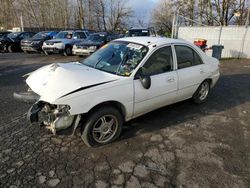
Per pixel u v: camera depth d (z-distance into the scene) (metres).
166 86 4.21
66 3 38.62
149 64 3.96
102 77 3.57
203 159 3.37
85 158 3.34
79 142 3.76
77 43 14.08
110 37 15.05
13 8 38.28
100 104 3.50
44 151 3.49
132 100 3.73
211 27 15.08
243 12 24.11
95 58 4.37
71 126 3.34
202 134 4.11
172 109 5.20
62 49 14.72
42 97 3.21
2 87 6.79
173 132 4.15
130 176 2.99
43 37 17.06
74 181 2.88
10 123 4.34
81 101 3.19
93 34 15.10
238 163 3.29
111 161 3.29
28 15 38.34
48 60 13.03
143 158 3.37
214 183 2.89
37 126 4.23
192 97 5.31
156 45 4.12
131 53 4.05
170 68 4.37
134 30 16.19
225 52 15.27
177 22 15.86
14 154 3.40
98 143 3.62
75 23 40.41
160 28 36.19
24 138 3.84
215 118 4.80
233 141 3.89
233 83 7.76
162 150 3.58
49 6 37.94
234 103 5.73
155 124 4.44
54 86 3.26
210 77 5.40
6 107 5.12
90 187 2.80
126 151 3.54
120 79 3.60
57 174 3.00
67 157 3.36
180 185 2.85
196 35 15.50
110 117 3.62
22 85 7.04
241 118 4.84
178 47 4.56
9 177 2.93
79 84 3.28
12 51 17.78
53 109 3.31
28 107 5.13
